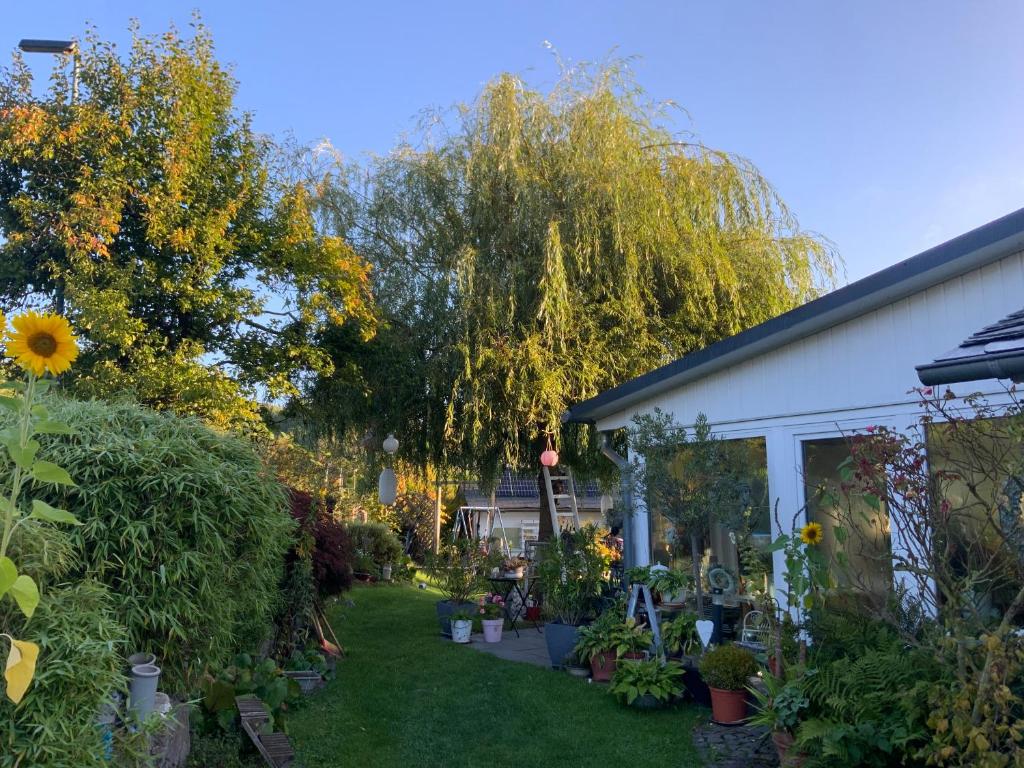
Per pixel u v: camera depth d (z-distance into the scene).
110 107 8.57
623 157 10.16
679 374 6.81
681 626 6.07
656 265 10.23
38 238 8.29
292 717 5.55
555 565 7.49
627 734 5.09
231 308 8.93
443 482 11.71
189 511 4.01
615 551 10.37
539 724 5.39
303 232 9.65
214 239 8.65
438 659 7.70
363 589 14.27
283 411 11.05
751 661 5.20
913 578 4.93
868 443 3.71
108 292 7.81
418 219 11.05
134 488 3.91
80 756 2.49
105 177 8.08
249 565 4.55
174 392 8.09
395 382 10.63
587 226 9.74
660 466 6.38
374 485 15.16
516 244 10.22
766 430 6.27
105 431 4.12
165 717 3.20
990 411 4.00
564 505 11.91
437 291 10.42
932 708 3.41
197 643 4.17
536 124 10.52
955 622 3.19
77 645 2.56
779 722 4.04
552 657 7.09
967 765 3.01
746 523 6.10
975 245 4.60
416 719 5.61
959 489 4.40
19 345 2.28
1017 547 3.25
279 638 6.80
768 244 10.68
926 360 5.13
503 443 10.46
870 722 3.58
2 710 2.34
